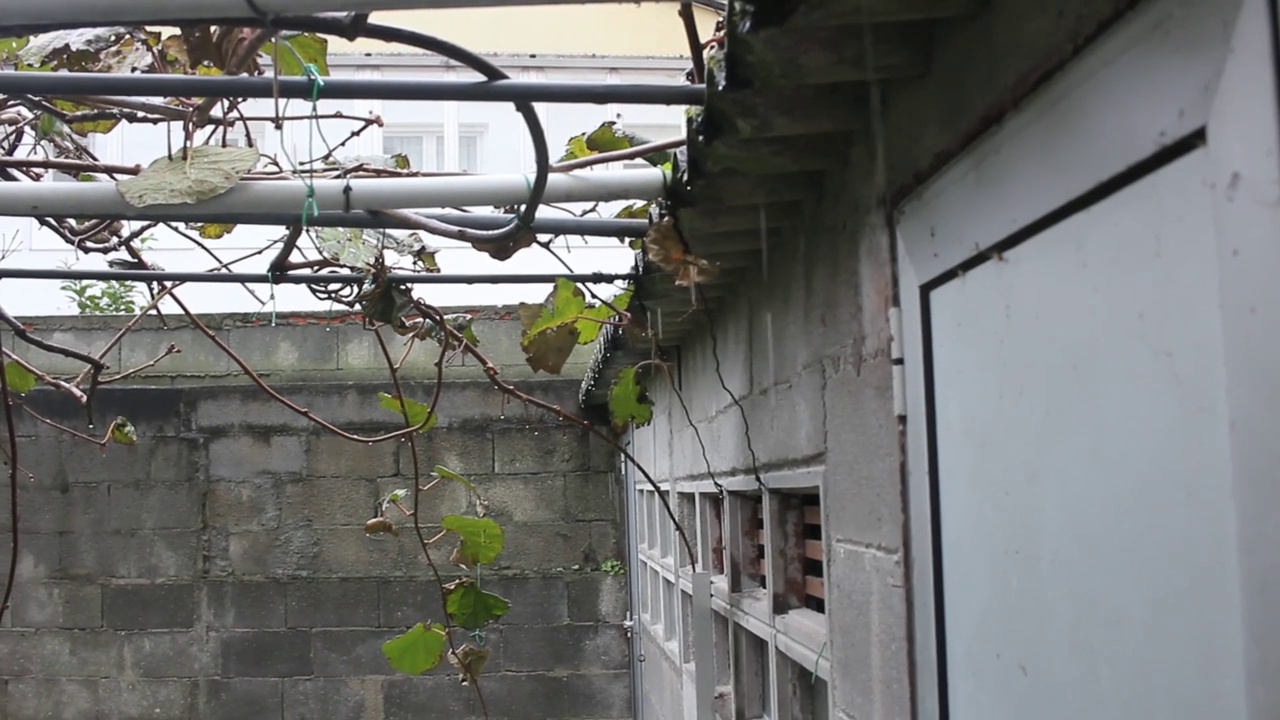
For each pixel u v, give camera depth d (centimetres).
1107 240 86
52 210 168
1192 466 75
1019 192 99
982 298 111
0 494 478
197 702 478
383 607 488
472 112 451
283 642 484
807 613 214
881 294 141
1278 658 65
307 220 178
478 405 500
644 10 443
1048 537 96
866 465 150
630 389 274
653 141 194
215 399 489
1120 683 84
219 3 116
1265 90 66
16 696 471
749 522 267
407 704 486
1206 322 73
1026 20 97
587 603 498
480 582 496
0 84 132
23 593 476
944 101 117
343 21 125
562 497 501
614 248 525
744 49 118
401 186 171
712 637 292
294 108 412
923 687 128
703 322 287
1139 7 79
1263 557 67
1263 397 67
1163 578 78
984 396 110
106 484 482
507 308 507
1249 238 68
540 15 439
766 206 184
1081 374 90
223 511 486
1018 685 103
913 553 131
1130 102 81
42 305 541
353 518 490
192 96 137
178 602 482
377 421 495
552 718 490
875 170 142
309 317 500
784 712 218
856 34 116
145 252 464
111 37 167
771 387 214
